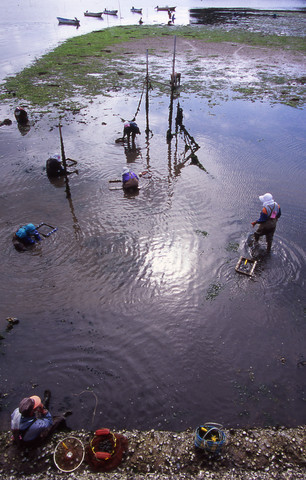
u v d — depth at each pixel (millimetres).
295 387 6324
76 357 6801
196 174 13391
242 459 5270
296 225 10508
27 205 11398
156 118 18594
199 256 9391
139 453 5340
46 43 36781
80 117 18453
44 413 5582
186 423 5762
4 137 16250
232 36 40094
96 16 58562
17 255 9297
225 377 6480
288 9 66812
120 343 7074
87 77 25281
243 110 19750
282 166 14031
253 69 27891
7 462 5289
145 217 10898
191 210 11273
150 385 6320
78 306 7898
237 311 7840
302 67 28328
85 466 5207
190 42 37344
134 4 80625
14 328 7359
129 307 7898
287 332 7375
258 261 9172
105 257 9312
